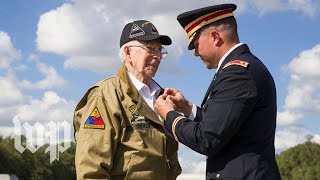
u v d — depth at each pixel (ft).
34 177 160.86
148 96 16.24
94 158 14.87
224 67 12.86
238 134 12.54
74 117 16.06
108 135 15.05
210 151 12.41
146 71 15.93
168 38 16.08
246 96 12.34
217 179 12.59
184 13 13.56
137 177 15.14
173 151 16.43
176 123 13.11
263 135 12.62
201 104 13.43
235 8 13.58
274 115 12.99
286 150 199.93
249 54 13.15
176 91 15.07
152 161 15.39
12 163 155.22
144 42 15.90
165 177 15.83
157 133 15.75
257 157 12.45
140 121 15.60
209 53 13.35
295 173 187.32
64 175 169.78
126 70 16.20
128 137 15.39
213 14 13.29
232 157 12.50
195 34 13.44
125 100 15.69
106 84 16.05
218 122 12.24
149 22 16.26
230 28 13.29
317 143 196.85
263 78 12.70
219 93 12.55
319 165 185.47
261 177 12.32
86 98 16.28
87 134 15.08
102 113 15.29
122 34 16.47
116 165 15.24
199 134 12.46
